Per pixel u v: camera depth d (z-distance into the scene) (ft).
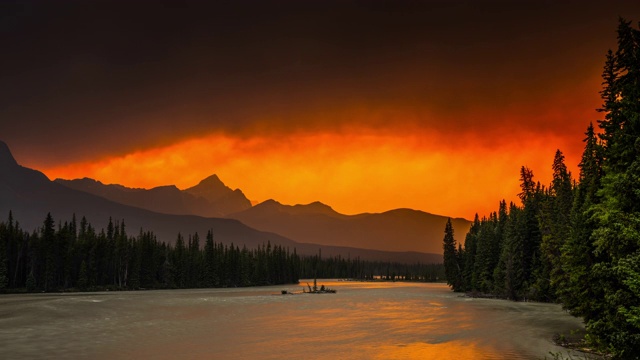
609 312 82.58
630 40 76.79
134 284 515.09
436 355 109.19
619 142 75.20
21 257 463.01
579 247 108.17
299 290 508.53
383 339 134.62
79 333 149.89
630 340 70.08
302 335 144.77
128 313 215.51
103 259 514.68
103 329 159.43
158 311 228.43
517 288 294.66
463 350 114.93
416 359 105.09
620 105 75.72
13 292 415.23
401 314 209.46
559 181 270.87
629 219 65.41
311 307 255.09
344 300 315.17
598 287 102.01
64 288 456.45
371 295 379.35
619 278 70.54
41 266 453.17
